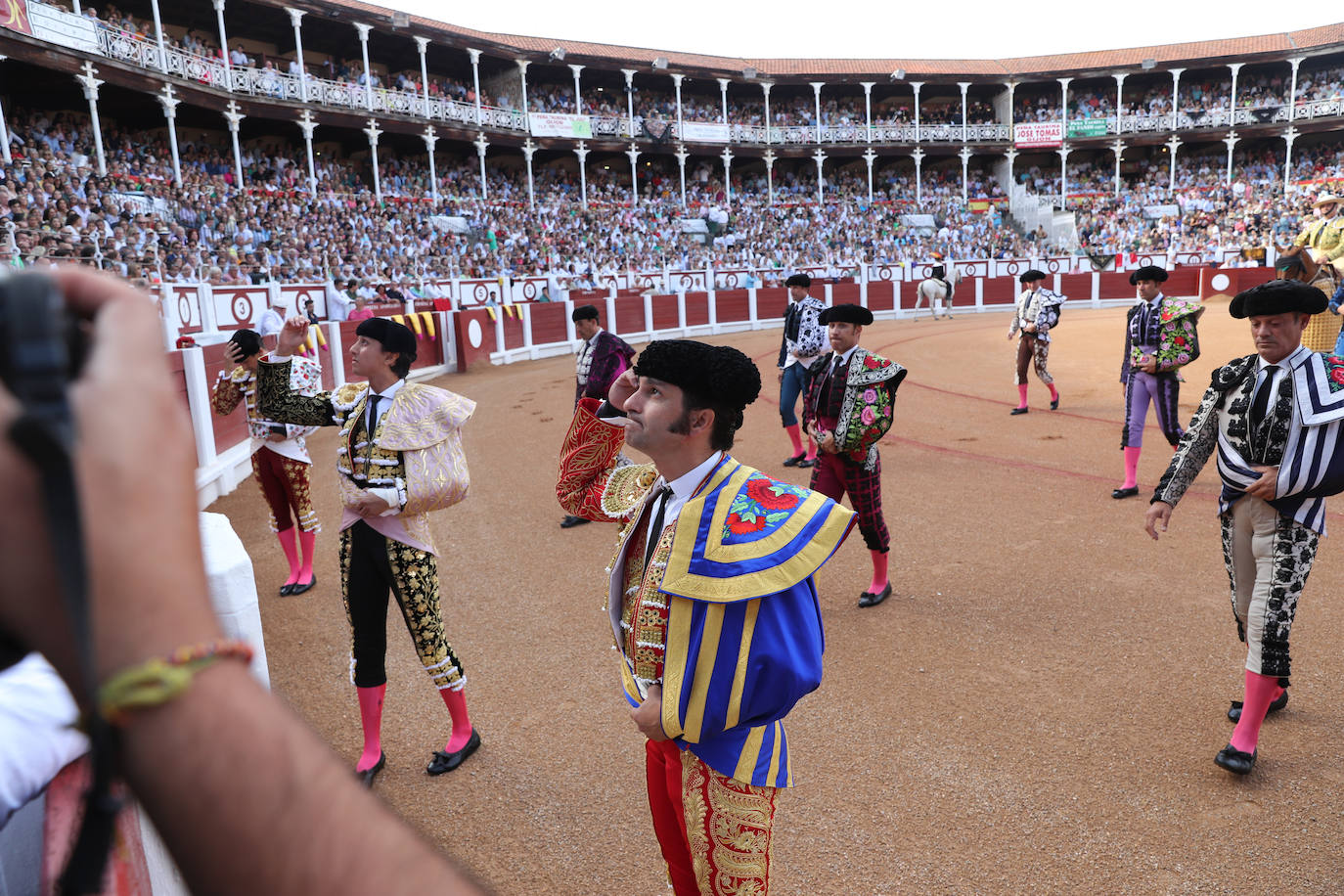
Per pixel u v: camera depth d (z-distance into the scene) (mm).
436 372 17906
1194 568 5250
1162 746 3412
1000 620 4641
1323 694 3721
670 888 2773
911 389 13055
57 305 293
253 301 16031
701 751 1837
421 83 34375
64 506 287
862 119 44344
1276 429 3156
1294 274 10125
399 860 346
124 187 19750
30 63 20078
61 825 1298
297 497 5520
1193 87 44812
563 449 2332
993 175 46156
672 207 38375
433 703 4086
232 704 324
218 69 25844
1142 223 40406
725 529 1777
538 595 5402
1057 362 15461
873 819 3049
